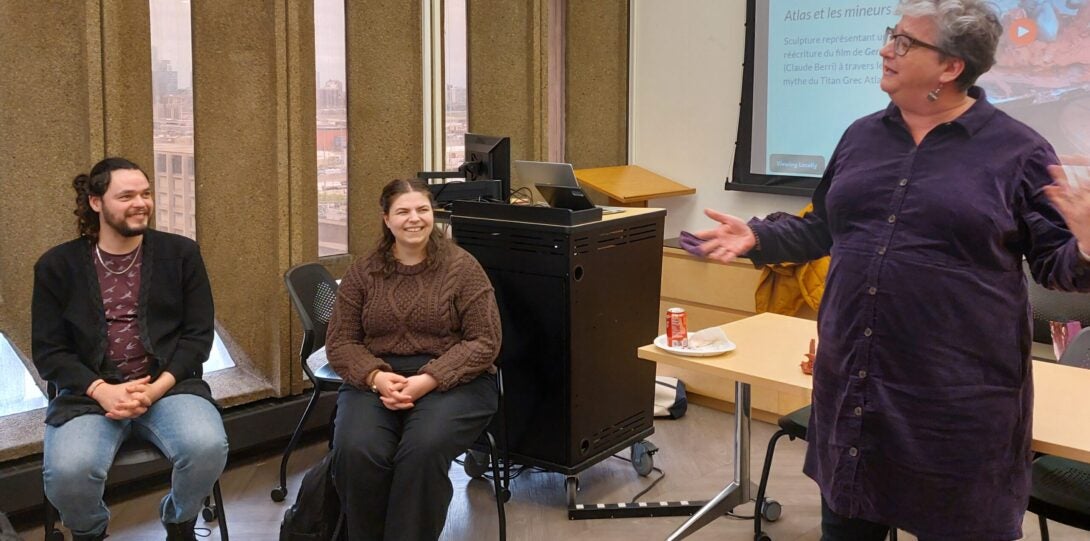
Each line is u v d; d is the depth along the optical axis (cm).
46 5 314
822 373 187
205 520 316
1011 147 165
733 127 486
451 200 332
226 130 367
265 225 381
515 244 311
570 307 304
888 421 173
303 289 337
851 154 183
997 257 166
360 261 294
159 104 351
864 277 175
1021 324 171
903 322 170
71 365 264
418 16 418
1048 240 162
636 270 332
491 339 285
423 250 289
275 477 357
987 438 168
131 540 302
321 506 274
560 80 504
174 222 359
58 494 248
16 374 327
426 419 269
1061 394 218
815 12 441
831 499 183
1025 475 177
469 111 458
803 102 451
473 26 451
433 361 279
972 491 170
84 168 326
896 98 170
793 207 467
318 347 345
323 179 402
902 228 171
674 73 509
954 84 164
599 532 311
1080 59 374
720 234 204
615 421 333
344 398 284
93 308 269
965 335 167
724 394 426
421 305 284
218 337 384
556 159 509
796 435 286
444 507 269
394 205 281
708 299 434
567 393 311
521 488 349
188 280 283
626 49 523
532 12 467
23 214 320
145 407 263
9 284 321
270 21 366
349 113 406
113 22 321
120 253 273
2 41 308
